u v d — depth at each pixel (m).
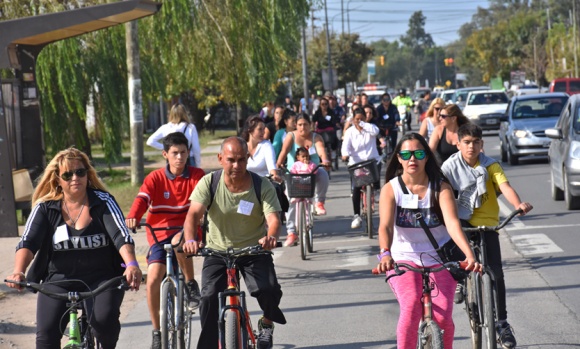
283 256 32.94
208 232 17.86
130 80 54.28
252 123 29.67
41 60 56.66
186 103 122.12
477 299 17.97
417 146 15.53
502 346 18.27
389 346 20.27
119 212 15.80
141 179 55.25
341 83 196.00
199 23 62.62
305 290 26.80
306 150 32.78
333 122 69.31
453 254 16.50
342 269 29.80
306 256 32.47
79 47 59.06
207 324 16.95
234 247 17.58
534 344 19.80
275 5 65.69
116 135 61.56
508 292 25.12
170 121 30.12
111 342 15.51
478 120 101.88
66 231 15.60
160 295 18.86
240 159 17.09
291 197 32.06
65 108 59.72
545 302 23.73
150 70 63.44
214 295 16.97
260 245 16.58
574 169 40.00
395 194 15.84
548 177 55.41
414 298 15.37
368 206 35.81
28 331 23.02
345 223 41.00
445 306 15.54
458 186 19.44
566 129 42.69
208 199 17.44
